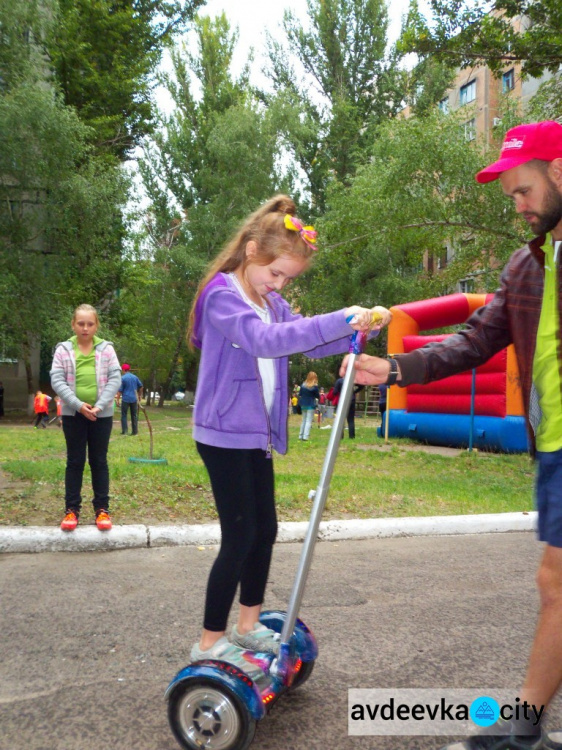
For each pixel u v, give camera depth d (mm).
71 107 22672
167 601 3961
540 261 2250
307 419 15609
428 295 18172
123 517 5824
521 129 2207
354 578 4531
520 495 7941
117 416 25922
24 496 6543
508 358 13391
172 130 33125
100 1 26219
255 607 2777
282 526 5617
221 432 2572
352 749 2396
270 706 2367
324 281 24188
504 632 3561
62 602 3924
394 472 10094
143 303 30828
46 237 23125
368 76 36656
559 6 12281
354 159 36062
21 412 27203
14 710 2676
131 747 2402
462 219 15102
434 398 15312
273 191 32094
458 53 13578
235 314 2494
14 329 22281
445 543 5645
